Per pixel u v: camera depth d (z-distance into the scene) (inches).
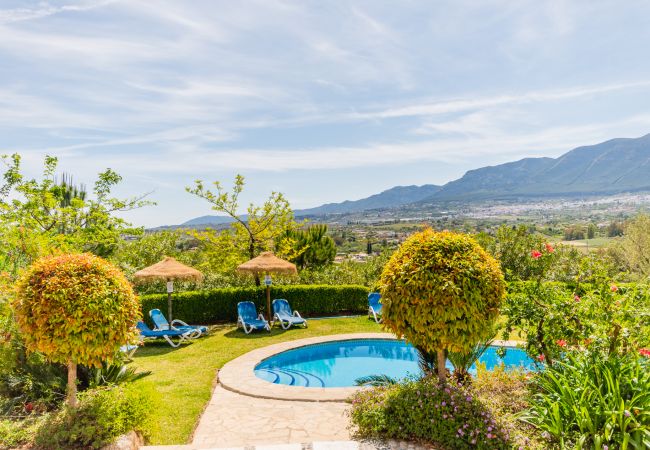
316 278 782.5
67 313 194.4
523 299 264.1
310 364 452.4
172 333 476.7
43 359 241.8
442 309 205.9
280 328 576.1
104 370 263.3
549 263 285.9
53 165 584.1
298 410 275.4
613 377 201.0
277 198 731.4
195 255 896.9
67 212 566.9
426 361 283.0
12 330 249.1
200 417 265.9
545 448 179.5
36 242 355.9
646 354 219.1
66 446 190.5
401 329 223.8
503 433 187.9
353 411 220.4
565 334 247.8
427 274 209.3
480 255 223.5
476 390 243.0
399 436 203.2
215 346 470.9
